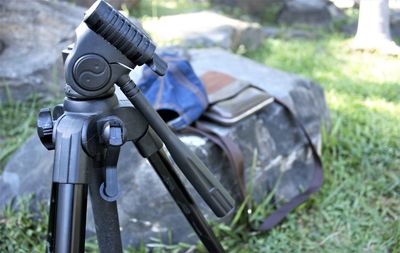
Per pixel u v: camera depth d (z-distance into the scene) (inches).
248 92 96.3
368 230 83.4
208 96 93.4
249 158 90.5
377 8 129.9
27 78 131.0
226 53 146.0
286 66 167.2
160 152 52.1
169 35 194.7
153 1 305.6
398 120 118.7
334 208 89.8
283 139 98.0
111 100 46.1
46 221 83.4
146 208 81.0
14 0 138.7
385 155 105.1
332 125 118.3
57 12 144.9
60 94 135.5
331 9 257.4
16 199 88.7
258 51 201.2
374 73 136.8
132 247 80.7
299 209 90.1
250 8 291.1
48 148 47.4
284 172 97.5
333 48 177.9
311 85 116.0
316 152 97.5
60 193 44.1
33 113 124.3
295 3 271.1
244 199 83.1
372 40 134.9
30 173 89.8
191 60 139.9
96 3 41.8
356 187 95.5
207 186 50.5
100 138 44.0
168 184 53.9
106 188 43.6
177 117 88.1
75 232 44.0
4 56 136.6
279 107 98.9
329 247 80.7
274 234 83.3
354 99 132.1
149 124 47.2
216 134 84.9
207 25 202.5
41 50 137.7
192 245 81.0
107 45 42.9
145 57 44.1
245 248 81.1
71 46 45.2
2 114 124.3
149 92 87.6
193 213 56.1
